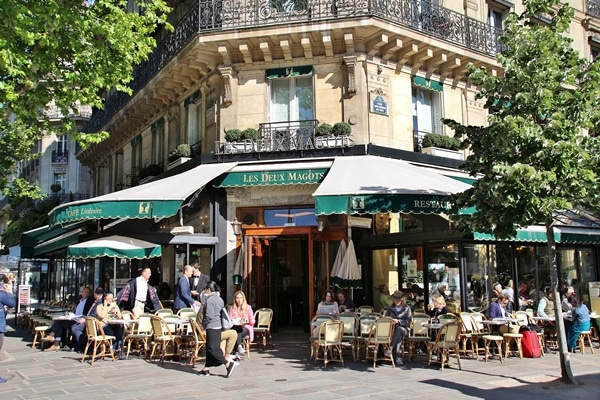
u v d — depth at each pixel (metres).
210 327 8.62
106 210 11.46
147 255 11.75
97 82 9.73
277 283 14.52
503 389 7.64
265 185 13.14
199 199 13.47
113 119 20.42
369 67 13.49
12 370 9.50
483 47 15.09
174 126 16.89
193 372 9.03
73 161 40.03
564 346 8.14
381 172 11.49
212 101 14.42
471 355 10.86
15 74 8.26
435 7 14.42
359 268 13.02
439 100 14.95
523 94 8.27
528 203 7.91
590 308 14.32
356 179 10.97
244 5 13.77
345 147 12.87
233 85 13.83
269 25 13.09
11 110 9.26
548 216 8.18
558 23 8.91
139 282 11.63
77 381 8.38
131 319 10.93
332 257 13.46
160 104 17.67
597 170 8.19
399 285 13.01
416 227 13.48
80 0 9.30
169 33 16.64
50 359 10.70
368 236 13.73
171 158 15.28
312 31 13.00
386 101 13.67
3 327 9.88
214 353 8.52
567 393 7.43
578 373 8.92
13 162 19.34
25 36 8.11
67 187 39.78
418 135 14.44
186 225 14.41
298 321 15.45
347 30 13.02
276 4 13.59
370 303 13.63
